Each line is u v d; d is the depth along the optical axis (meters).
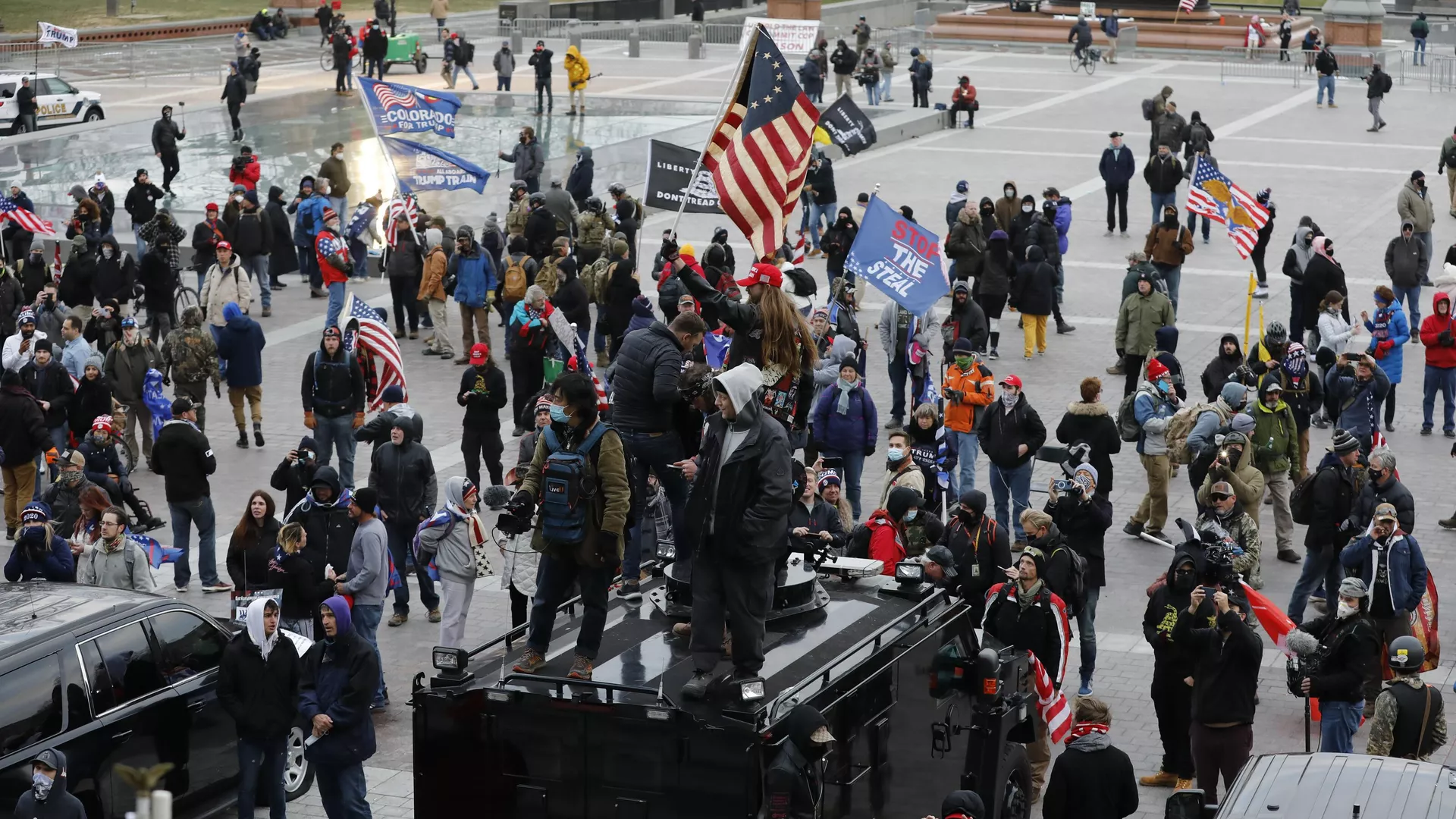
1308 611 20.98
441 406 30.86
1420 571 17.41
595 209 35.31
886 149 56.22
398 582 20.84
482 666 11.94
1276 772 11.48
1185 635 15.69
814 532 16.22
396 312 35.47
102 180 43.69
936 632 13.35
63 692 14.14
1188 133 51.03
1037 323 33.50
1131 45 79.62
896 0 98.88
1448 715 17.67
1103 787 13.17
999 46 83.19
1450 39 86.69
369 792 16.39
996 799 14.42
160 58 84.00
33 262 36.25
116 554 19.02
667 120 62.22
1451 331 27.97
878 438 28.27
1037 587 15.95
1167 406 23.98
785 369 12.85
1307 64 72.56
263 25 91.06
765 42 17.20
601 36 89.50
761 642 11.39
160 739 14.93
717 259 19.30
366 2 104.62
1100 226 45.69
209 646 15.66
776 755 10.81
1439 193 48.75
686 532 12.53
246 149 46.53
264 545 19.02
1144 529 24.00
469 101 67.56
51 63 81.56
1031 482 26.45
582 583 11.67
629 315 30.22
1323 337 29.42
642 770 10.93
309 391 25.84
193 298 37.47
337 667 14.48
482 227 44.81
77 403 26.19
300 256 40.03
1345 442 19.53
